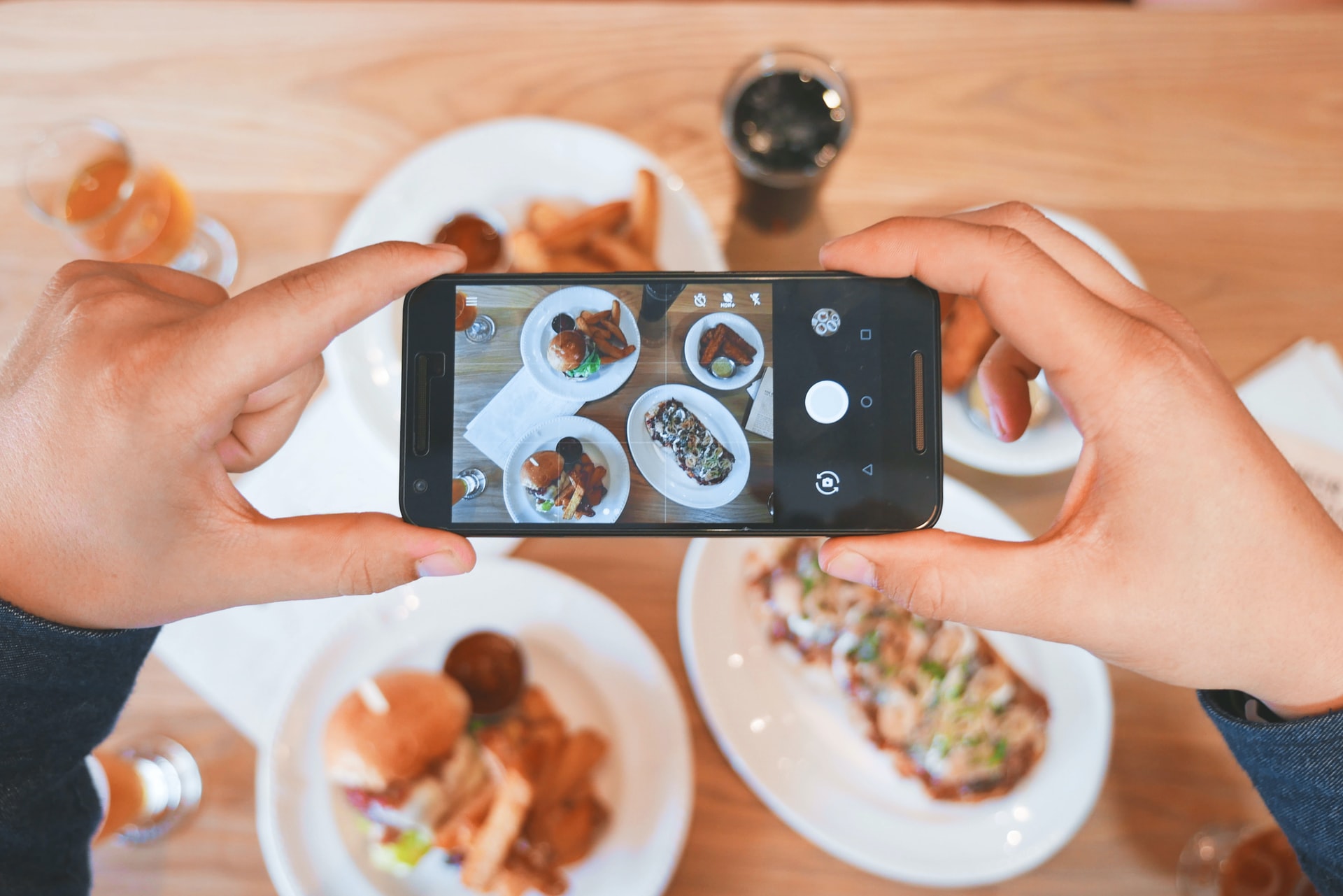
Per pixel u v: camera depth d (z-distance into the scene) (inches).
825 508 14.6
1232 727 14.3
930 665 18.9
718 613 18.9
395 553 14.2
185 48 20.0
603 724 18.7
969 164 20.1
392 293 14.2
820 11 20.2
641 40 20.2
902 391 14.8
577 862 18.0
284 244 20.0
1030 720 18.5
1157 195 20.0
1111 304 14.2
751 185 19.1
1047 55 20.2
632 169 19.7
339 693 18.7
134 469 13.8
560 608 18.9
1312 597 13.8
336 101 20.1
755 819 18.7
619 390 14.7
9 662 13.8
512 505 14.6
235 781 18.6
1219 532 13.8
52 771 14.6
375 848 18.3
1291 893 17.3
